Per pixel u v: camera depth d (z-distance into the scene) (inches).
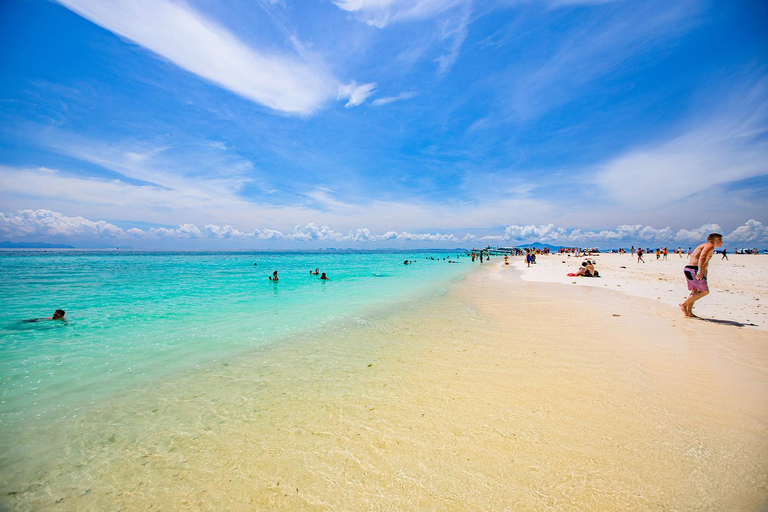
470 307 434.9
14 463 122.3
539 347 246.8
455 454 120.3
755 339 252.5
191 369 218.7
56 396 179.8
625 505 93.0
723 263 1332.4
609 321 322.7
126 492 107.0
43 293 617.9
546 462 113.3
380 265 1840.6
